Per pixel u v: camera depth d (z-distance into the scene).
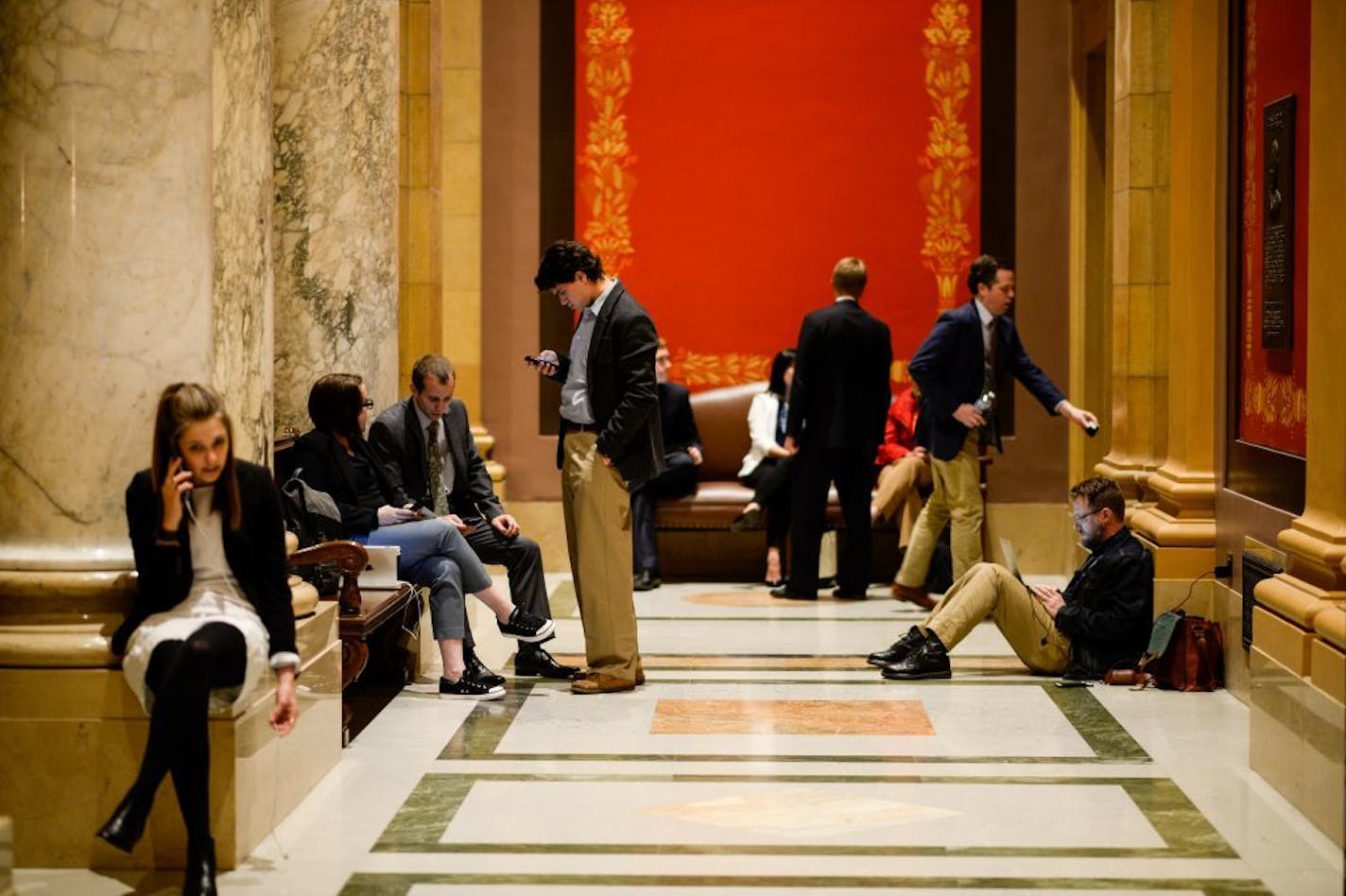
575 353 8.19
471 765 6.83
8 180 5.50
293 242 8.44
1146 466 10.03
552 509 12.88
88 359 5.53
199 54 5.61
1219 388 8.68
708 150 12.88
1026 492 12.78
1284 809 6.17
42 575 5.50
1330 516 6.35
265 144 6.25
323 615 6.61
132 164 5.53
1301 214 7.27
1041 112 12.71
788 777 6.64
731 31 12.81
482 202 12.82
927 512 11.09
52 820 5.48
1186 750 7.09
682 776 6.66
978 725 7.58
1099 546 8.66
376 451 8.52
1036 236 12.75
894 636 10.00
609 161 12.87
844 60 12.80
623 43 12.82
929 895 5.20
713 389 12.89
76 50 5.48
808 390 11.24
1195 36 8.91
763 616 10.78
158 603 5.35
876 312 12.89
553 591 11.95
